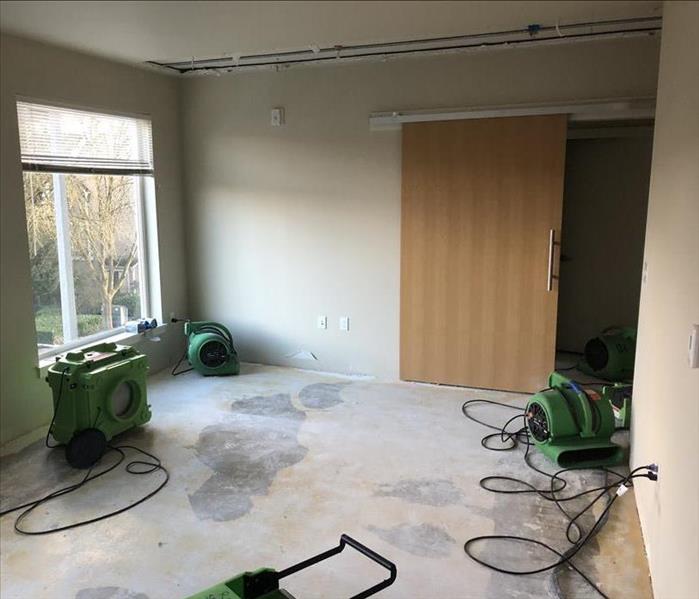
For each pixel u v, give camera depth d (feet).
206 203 16.97
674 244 7.23
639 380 10.15
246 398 14.39
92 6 9.70
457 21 10.94
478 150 13.96
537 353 14.29
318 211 15.83
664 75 9.02
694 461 5.32
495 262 14.24
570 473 10.57
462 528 8.92
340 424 12.79
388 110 14.70
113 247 15.19
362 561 8.13
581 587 7.59
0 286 11.56
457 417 13.16
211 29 11.29
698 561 4.98
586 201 16.92
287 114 15.67
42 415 12.65
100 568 8.04
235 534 8.77
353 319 15.99
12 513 9.34
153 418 13.11
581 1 9.81
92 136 13.92
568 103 13.21
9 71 11.60
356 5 9.83
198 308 17.65
